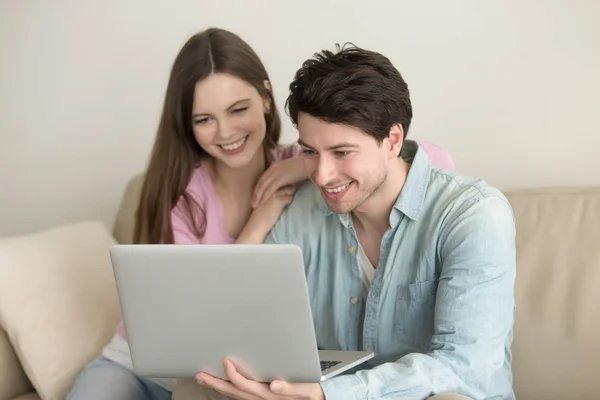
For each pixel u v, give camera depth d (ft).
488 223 5.07
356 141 4.91
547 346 5.97
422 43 7.41
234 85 6.14
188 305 4.73
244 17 7.91
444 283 5.08
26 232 9.00
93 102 8.54
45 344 6.50
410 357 4.86
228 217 6.71
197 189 6.65
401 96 5.09
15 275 6.60
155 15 8.18
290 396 4.72
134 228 6.84
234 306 4.62
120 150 8.57
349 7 7.57
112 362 6.40
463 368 4.83
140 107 8.41
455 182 5.42
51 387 6.45
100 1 8.30
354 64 4.90
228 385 4.90
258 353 4.73
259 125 6.36
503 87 7.24
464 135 7.43
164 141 6.50
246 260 4.48
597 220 6.15
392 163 5.42
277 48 7.87
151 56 8.27
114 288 7.19
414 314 5.47
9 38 8.61
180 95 6.25
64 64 8.54
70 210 8.84
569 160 7.15
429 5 7.32
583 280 5.97
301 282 4.43
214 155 6.39
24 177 8.89
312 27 7.72
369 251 5.73
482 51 7.24
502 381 5.50
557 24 7.00
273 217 6.15
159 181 6.56
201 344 4.84
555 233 6.21
